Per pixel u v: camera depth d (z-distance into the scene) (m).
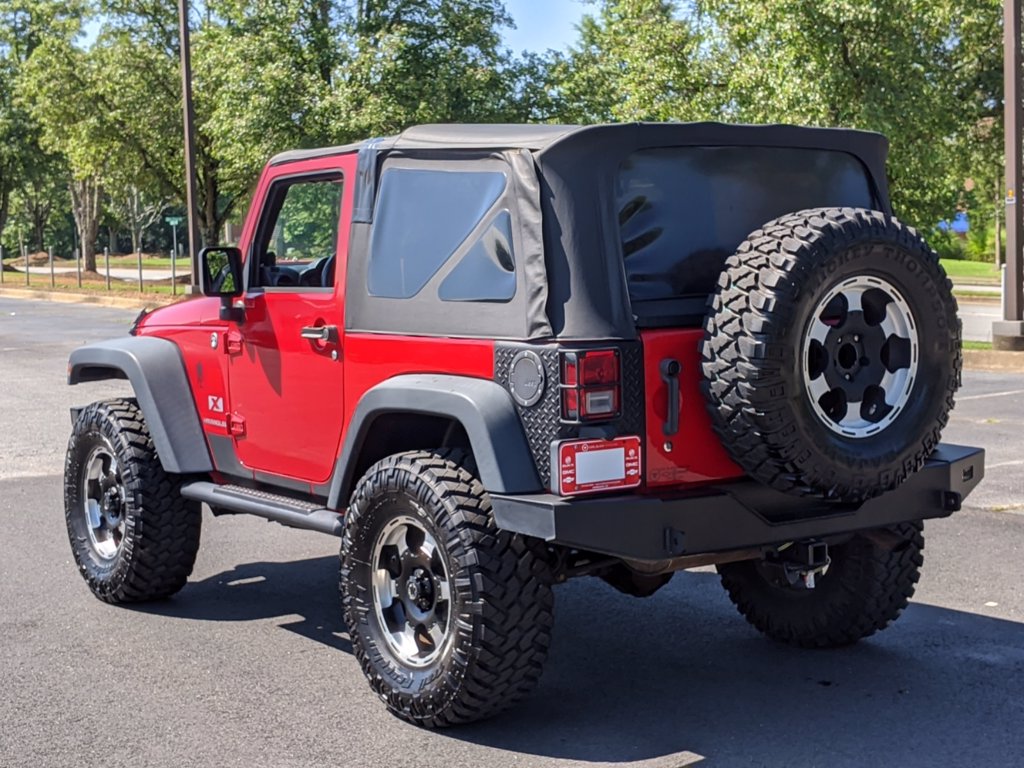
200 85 36.78
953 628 5.79
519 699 4.46
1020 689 4.95
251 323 5.64
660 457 4.26
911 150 20.62
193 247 28.42
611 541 4.08
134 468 6.09
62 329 25.28
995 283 41.38
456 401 4.33
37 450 10.92
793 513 4.51
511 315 4.35
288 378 5.43
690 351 4.29
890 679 5.10
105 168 43.16
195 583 6.82
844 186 5.03
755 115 21.06
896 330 4.34
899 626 5.84
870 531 4.93
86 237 55.62
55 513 8.49
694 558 4.55
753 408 4.05
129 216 87.19
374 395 4.68
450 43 30.36
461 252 4.59
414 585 4.63
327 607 6.32
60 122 41.50
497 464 4.17
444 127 4.89
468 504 4.36
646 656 5.48
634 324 4.26
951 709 4.73
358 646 4.78
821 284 4.07
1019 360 16.91
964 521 7.92
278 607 6.32
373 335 4.91
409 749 4.38
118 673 5.25
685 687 5.05
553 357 4.14
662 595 6.52
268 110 28.03
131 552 6.12
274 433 5.57
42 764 4.26
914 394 4.39
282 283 5.59
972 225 64.25
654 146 4.45
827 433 4.17
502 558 4.30
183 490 6.00
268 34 28.12
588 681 5.15
